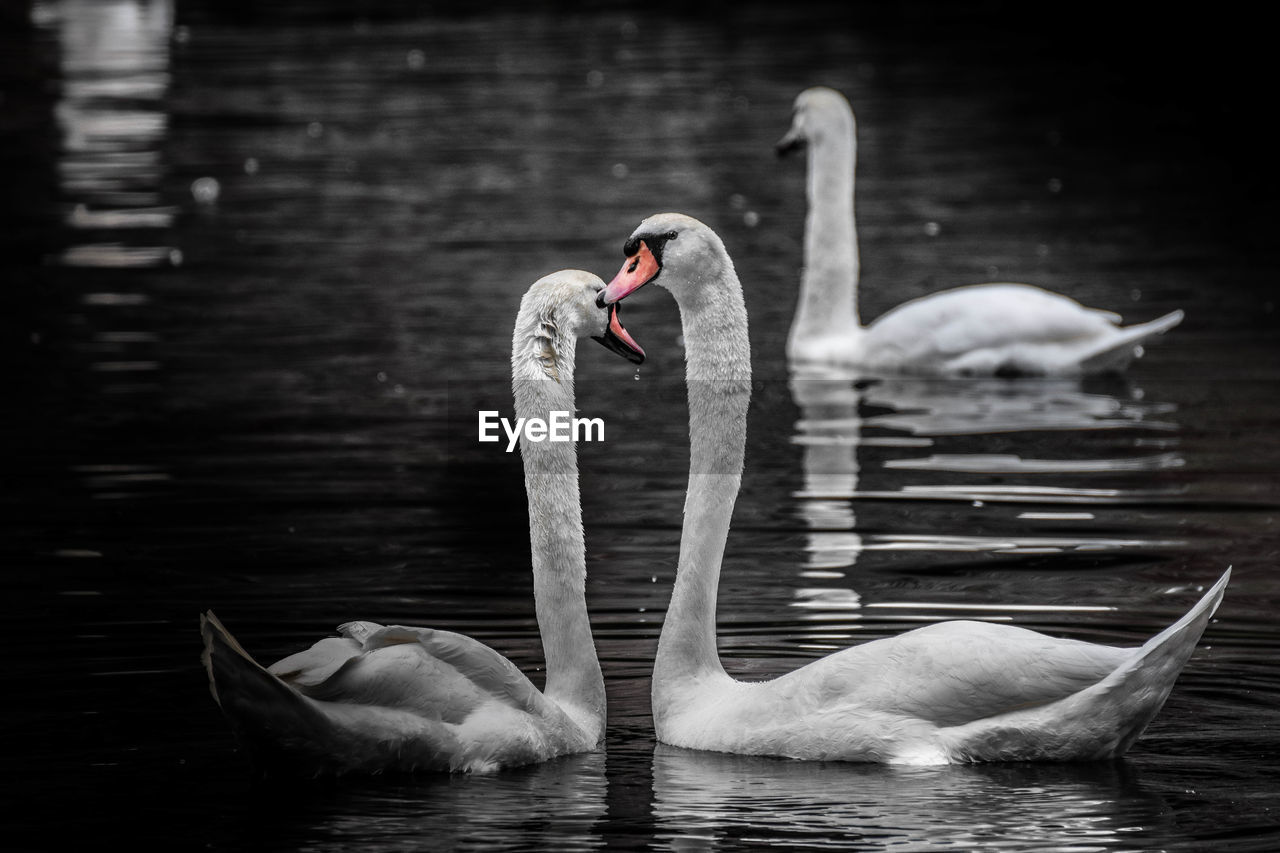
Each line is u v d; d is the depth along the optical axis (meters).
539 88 42.78
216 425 17.20
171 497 14.66
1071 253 26.50
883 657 9.16
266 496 14.73
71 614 11.45
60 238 27.55
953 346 20.17
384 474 15.52
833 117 21.14
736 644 10.99
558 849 7.86
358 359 20.16
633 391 19.22
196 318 22.22
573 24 55.25
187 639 10.93
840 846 7.85
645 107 39.97
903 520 13.98
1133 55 48.16
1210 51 48.62
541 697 9.34
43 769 8.75
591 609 11.92
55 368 19.58
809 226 21.27
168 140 36.59
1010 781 8.65
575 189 31.31
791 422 17.86
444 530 13.75
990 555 12.93
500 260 25.75
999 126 38.38
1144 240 27.44
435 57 48.16
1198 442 16.47
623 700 10.38
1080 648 8.88
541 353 9.80
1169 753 8.98
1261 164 34.16
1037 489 14.88
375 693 8.78
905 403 18.72
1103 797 8.39
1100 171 33.56
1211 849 7.72
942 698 8.95
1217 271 25.08
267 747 8.45
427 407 18.02
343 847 7.86
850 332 21.22
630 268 10.06
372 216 29.31
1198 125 38.56
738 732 9.35
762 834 8.02
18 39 51.34
